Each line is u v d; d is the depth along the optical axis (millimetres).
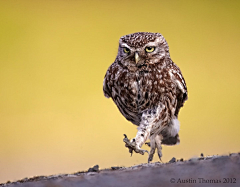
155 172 8234
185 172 7965
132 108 12555
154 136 12789
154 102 12266
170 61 12609
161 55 12203
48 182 8164
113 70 12453
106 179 7988
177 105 13125
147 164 9977
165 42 12492
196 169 8078
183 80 12648
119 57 12336
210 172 7773
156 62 12102
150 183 7398
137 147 11242
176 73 12398
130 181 7660
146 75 12102
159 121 12227
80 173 9703
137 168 9070
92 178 8266
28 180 9438
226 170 7785
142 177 7879
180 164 8805
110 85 12609
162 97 12258
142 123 12109
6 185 8758
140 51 11914
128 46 12031
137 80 12141
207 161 8742
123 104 12672
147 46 11961
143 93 12188
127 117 13203
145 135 11852
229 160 8570
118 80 12289
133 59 11961
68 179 8352
